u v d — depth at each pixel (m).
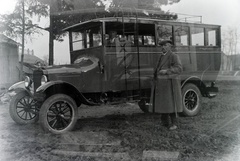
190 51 4.46
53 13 4.41
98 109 4.48
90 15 4.76
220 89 4.22
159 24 4.34
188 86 4.38
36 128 3.92
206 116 3.72
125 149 2.69
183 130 3.22
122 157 2.54
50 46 4.42
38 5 4.18
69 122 3.69
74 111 3.75
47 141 3.05
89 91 4.23
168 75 3.58
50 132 3.52
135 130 3.17
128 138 2.90
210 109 3.89
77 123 3.67
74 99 4.08
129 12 4.42
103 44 4.22
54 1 4.39
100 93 4.31
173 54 3.65
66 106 3.78
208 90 4.48
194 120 3.75
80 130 3.36
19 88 4.64
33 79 4.24
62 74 4.02
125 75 4.28
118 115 3.88
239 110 3.66
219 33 4.13
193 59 4.47
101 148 2.67
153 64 4.34
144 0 4.37
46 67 4.09
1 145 2.97
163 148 2.66
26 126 4.16
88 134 3.08
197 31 4.38
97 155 2.53
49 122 3.66
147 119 3.68
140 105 4.24
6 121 4.64
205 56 4.45
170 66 3.62
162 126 3.33
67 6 4.63
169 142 2.80
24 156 2.63
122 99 4.32
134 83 4.29
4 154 2.71
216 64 4.31
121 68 4.27
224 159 2.37
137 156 2.54
